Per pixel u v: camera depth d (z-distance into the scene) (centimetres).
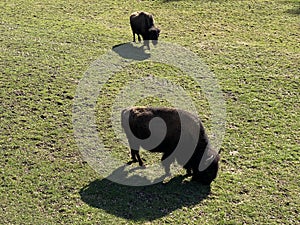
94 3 2566
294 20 2341
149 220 1036
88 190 1130
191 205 1084
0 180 1155
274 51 1966
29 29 2141
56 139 1330
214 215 1056
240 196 1118
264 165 1234
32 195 1110
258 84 1678
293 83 1691
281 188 1149
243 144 1324
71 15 2361
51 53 1891
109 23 2261
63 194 1116
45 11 2408
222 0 2614
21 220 1033
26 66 1772
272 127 1414
